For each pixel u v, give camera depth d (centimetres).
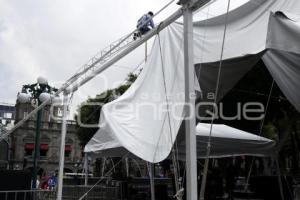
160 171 2228
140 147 632
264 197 1146
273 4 698
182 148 896
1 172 675
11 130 835
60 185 809
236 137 938
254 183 1218
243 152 1026
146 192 1270
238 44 661
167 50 729
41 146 6078
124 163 1836
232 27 712
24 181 704
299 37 513
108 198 1209
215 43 693
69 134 6181
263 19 675
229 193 1199
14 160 5888
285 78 621
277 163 1053
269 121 1484
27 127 6091
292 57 581
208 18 741
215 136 907
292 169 1889
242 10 706
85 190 1155
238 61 640
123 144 638
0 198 655
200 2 468
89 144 984
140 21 657
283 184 1096
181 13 502
